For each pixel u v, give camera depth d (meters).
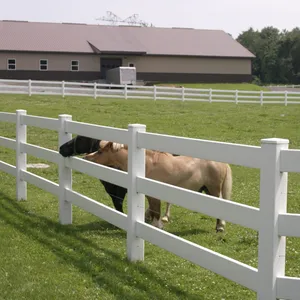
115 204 8.62
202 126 23.77
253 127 24.05
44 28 58.75
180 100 34.62
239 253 6.98
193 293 5.38
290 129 23.83
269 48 103.62
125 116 25.91
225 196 7.81
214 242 7.53
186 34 63.50
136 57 58.78
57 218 8.58
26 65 55.38
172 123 24.27
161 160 7.61
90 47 57.34
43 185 8.88
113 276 5.78
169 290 5.43
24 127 9.88
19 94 32.84
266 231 4.29
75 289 5.45
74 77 56.81
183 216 9.13
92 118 24.89
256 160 4.41
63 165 8.08
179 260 6.46
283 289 4.23
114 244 7.11
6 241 7.12
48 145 18.23
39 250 6.75
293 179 13.54
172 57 59.78
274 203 4.23
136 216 6.18
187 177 7.66
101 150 7.89
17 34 56.94
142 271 5.96
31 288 5.47
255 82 89.50
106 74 55.34
